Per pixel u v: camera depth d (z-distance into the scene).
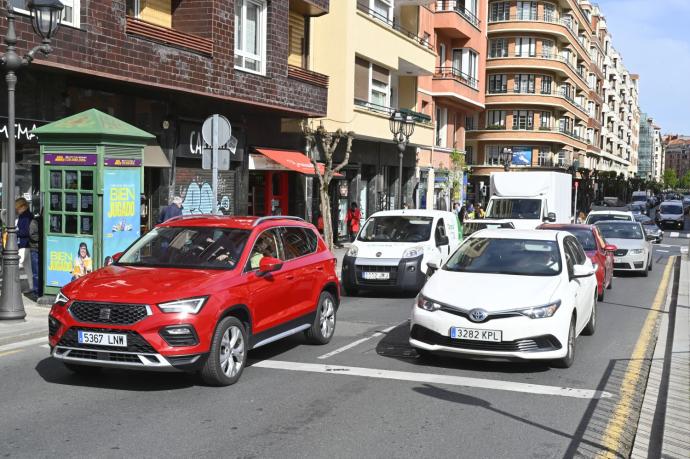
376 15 28.44
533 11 65.19
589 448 5.57
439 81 37.28
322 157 25.31
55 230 11.69
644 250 20.41
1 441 5.46
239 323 7.38
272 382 7.41
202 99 17.72
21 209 13.20
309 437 5.66
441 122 40.12
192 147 18.05
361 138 27.56
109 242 11.58
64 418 6.07
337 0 24.36
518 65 64.25
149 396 6.81
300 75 21.36
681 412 6.42
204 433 5.71
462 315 7.81
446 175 39.78
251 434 5.71
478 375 7.83
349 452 5.33
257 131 21.67
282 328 8.37
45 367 7.96
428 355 8.48
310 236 9.60
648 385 7.53
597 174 83.75
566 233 10.32
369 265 14.43
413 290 14.48
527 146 66.88
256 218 8.67
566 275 8.73
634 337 10.60
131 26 15.02
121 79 14.29
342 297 14.73
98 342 6.64
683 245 37.34
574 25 74.81
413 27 34.22
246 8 18.84
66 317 6.76
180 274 7.30
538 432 5.92
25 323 10.17
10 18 9.99
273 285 8.09
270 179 24.20
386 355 8.83
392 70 31.78
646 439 5.76
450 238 16.27
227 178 20.09
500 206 24.70
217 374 7.01
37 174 14.15
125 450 5.29
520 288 8.12
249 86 18.45
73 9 13.30
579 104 81.94
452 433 5.83
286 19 20.19
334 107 24.55
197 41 16.61
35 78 13.49
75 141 11.38
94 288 6.89
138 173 12.03
